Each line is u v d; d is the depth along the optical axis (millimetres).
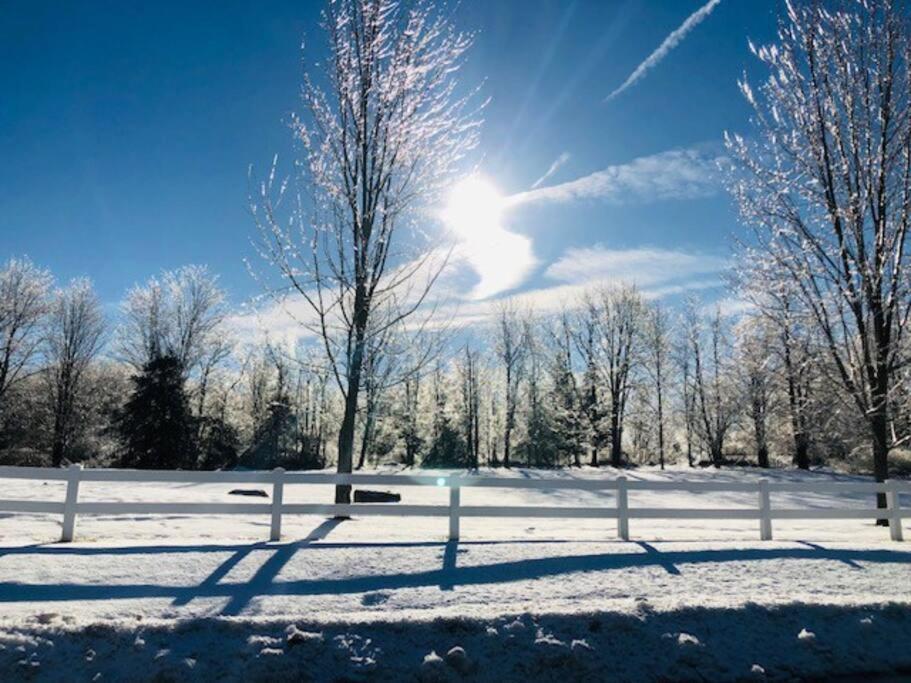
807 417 22516
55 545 10266
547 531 13695
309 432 69688
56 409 55500
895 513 12898
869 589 9266
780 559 10492
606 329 56500
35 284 52031
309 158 15016
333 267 14891
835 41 17469
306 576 8883
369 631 6988
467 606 7805
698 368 56094
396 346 17547
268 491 27359
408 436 65250
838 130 17266
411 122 15008
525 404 68250
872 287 16859
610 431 58094
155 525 13094
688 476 38781
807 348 18625
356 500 22734
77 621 6852
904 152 16641
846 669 7359
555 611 7539
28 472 10688
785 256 17969
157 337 54406
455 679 6559
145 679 6211
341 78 14984
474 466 61719
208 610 7578
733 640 7508
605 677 6828
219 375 58000
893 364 17328
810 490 12734
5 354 51125
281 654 6582
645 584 8992
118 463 47750
